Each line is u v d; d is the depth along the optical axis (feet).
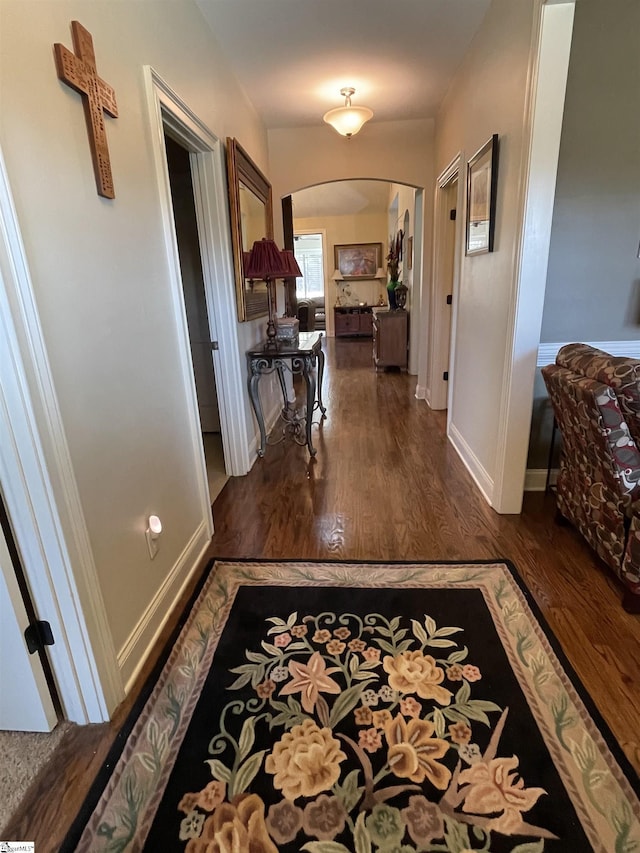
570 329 8.18
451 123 11.30
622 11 6.82
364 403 15.99
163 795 3.85
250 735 4.34
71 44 4.16
